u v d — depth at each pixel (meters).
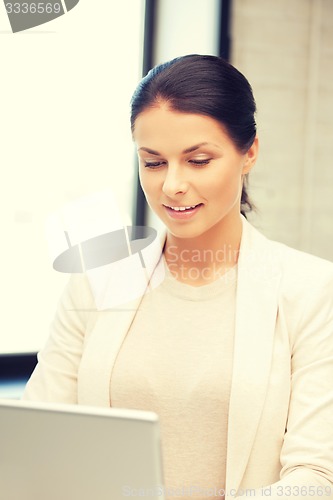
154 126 1.03
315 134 2.56
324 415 1.01
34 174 2.34
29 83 2.31
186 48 2.41
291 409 1.06
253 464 1.07
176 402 1.11
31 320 2.38
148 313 1.19
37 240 2.35
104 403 1.14
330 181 2.60
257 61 2.47
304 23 2.52
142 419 0.69
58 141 2.36
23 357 2.38
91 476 0.72
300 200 2.58
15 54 2.29
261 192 2.52
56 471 0.73
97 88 2.39
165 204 1.07
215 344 1.13
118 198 2.47
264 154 2.51
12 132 2.31
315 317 1.09
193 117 1.02
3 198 2.32
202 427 1.10
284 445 1.04
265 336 1.10
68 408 0.72
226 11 2.40
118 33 2.40
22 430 0.73
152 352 1.15
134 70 2.44
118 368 1.15
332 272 1.13
